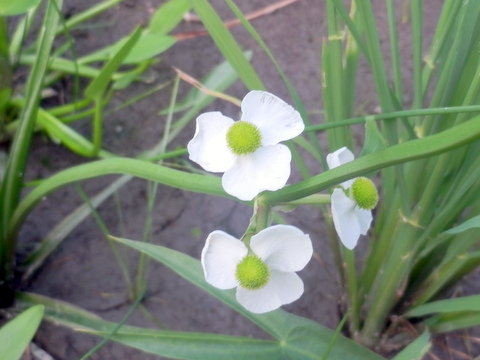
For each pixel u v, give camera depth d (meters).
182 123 0.26
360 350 0.18
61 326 0.23
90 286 0.24
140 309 0.24
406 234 0.18
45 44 0.19
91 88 0.21
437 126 0.17
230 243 0.12
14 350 0.16
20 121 0.20
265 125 0.13
